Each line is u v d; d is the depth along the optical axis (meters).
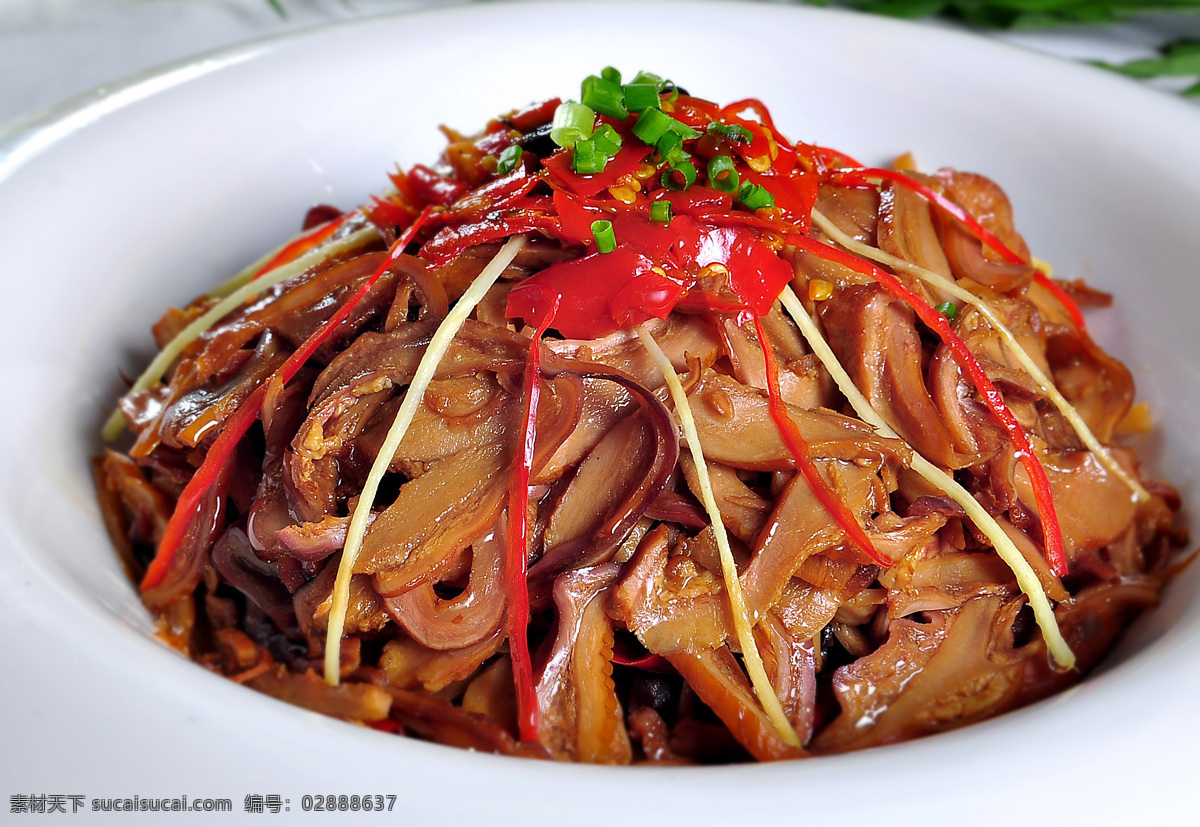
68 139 0.32
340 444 0.26
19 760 0.22
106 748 0.22
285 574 0.27
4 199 0.30
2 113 0.45
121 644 0.24
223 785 0.22
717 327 0.27
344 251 0.30
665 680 0.28
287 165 0.36
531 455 0.26
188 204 0.34
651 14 0.39
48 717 0.23
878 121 0.38
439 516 0.26
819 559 0.26
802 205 0.28
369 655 0.27
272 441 0.27
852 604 0.27
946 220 0.30
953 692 0.27
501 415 0.26
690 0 0.39
